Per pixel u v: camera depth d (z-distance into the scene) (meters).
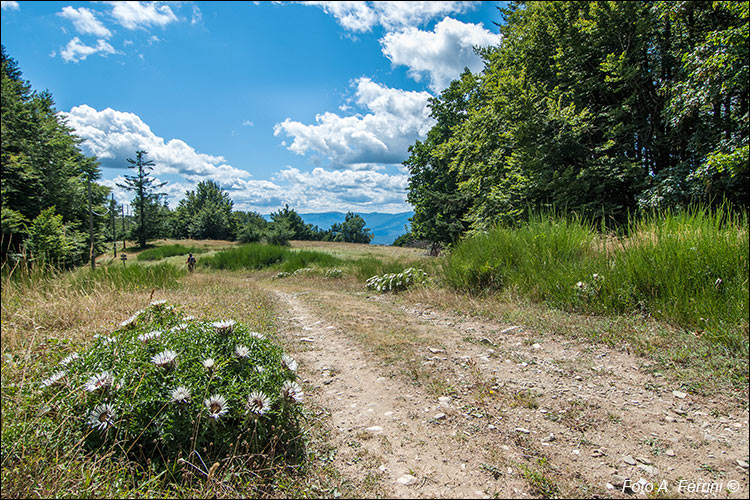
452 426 2.54
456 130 18.31
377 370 3.68
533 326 4.82
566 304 5.46
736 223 5.06
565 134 11.28
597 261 5.85
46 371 3.12
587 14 12.82
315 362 4.00
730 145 8.91
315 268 18.94
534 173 12.59
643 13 11.27
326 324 5.79
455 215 22.92
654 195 9.84
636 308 4.72
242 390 2.29
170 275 10.54
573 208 11.42
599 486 1.89
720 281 4.11
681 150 11.32
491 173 15.93
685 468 2.01
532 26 13.80
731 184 9.04
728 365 3.09
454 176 26.20
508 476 1.99
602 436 2.35
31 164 26.94
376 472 2.06
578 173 11.55
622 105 11.05
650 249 5.11
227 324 2.77
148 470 1.99
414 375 3.49
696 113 10.08
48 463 1.98
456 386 3.20
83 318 4.97
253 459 2.12
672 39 10.94
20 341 3.95
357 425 2.62
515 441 2.33
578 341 4.12
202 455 2.07
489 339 4.54
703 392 2.78
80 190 32.19
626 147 11.46
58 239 13.99
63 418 2.21
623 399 2.81
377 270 13.01
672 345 3.63
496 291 6.99
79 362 2.52
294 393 2.37
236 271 23.62
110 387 2.15
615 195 12.02
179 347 2.52
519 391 3.04
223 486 1.91
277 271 21.56
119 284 8.12
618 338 3.98
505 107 13.05
